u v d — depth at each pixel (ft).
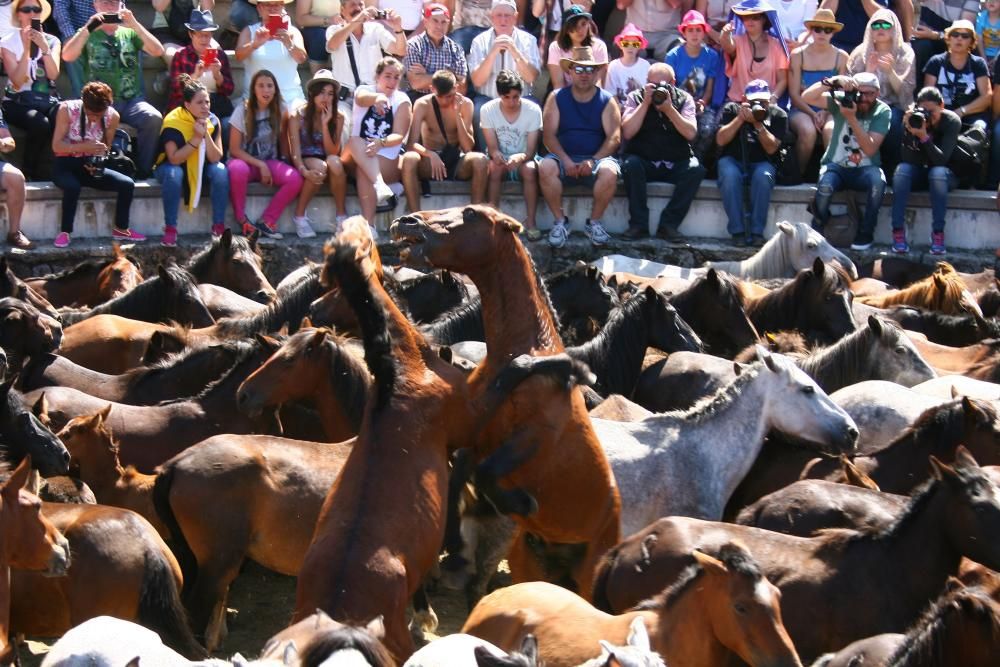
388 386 22.70
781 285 47.80
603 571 23.71
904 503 25.29
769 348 38.81
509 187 55.26
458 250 24.25
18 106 50.70
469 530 27.12
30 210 50.21
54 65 51.01
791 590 22.81
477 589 27.73
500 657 16.52
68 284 46.47
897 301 47.52
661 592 22.40
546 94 58.80
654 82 54.19
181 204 52.39
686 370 35.35
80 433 28.48
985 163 55.42
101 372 38.22
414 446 22.44
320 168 52.44
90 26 51.62
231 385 31.35
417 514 21.99
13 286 39.11
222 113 53.93
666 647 19.74
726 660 19.86
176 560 26.48
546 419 23.89
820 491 25.50
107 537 23.98
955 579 21.15
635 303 36.06
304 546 26.86
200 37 52.95
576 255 54.44
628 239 55.21
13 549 22.41
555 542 25.67
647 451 28.48
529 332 24.76
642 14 59.00
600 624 19.86
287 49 54.60
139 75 53.01
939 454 28.50
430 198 54.19
